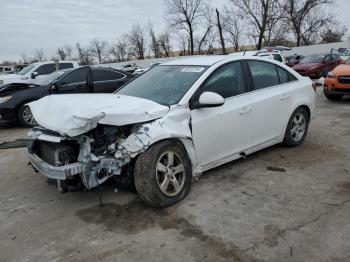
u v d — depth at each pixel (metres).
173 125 4.05
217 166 4.89
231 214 3.88
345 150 5.91
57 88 9.75
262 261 3.07
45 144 4.14
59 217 4.04
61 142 3.87
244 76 5.11
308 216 3.77
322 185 4.54
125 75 10.91
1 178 5.45
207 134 4.47
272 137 5.54
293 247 3.24
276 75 5.67
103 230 3.70
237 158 5.02
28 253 3.38
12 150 7.20
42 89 9.90
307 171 5.02
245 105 4.92
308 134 7.02
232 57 5.10
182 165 4.20
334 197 4.19
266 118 5.29
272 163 5.36
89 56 67.50
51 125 3.80
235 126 4.80
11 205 4.45
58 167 3.72
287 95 5.65
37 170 4.30
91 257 3.25
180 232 3.57
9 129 9.86
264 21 49.12
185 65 5.05
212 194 4.38
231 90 4.88
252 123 5.07
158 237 3.51
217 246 3.31
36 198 4.60
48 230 3.78
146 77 5.24
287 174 4.93
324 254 3.12
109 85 10.48
